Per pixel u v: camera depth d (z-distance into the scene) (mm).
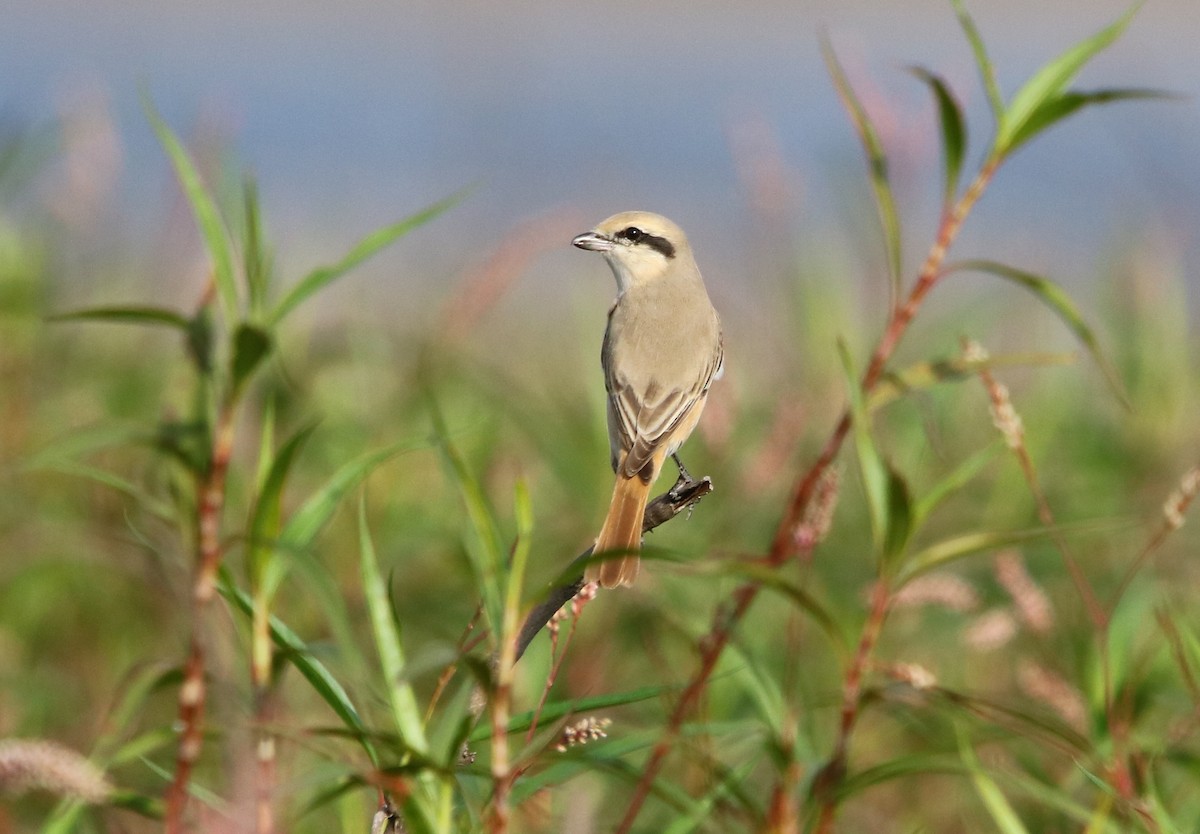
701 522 11844
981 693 11148
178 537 7281
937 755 7844
